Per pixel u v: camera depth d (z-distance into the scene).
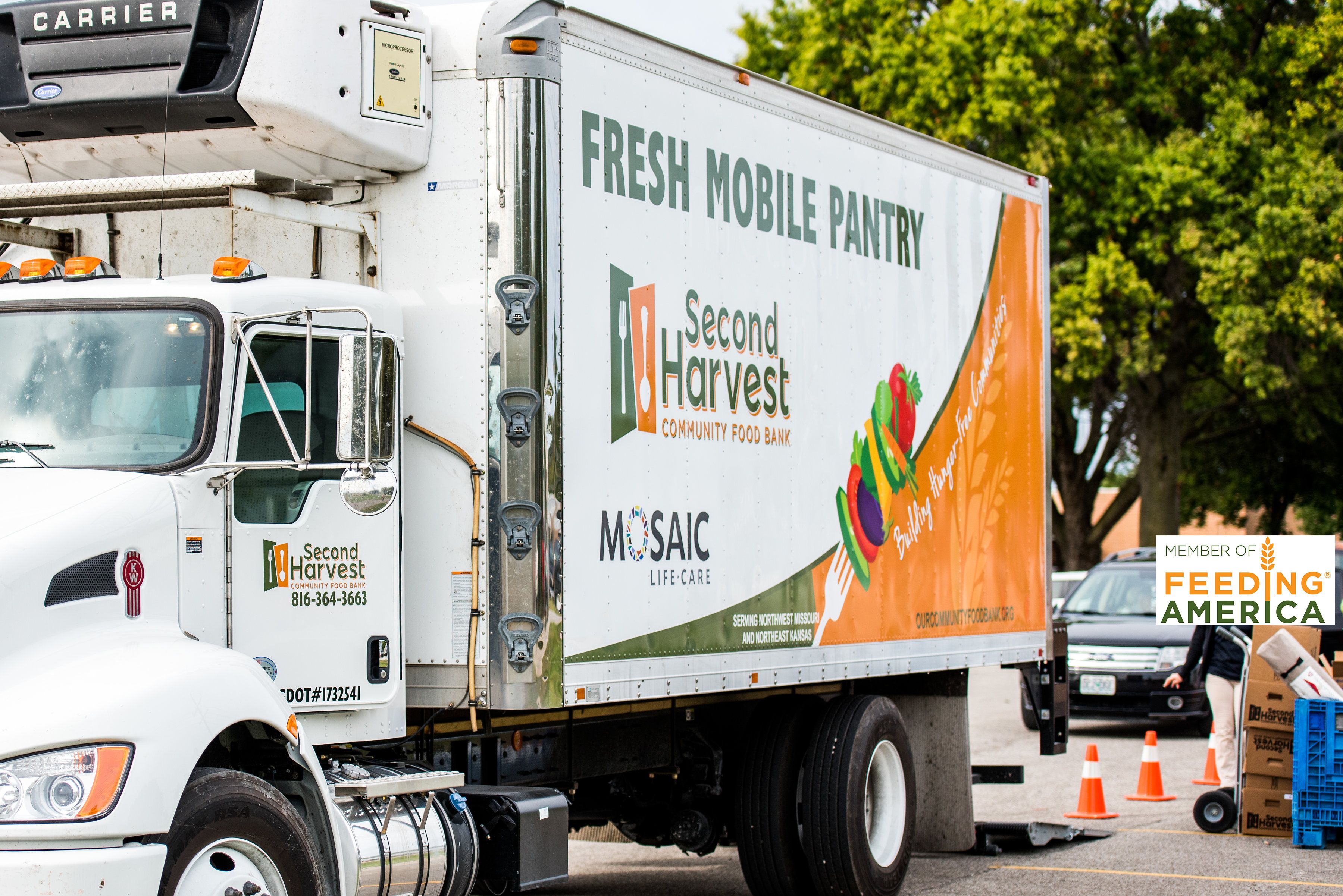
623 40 6.70
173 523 5.26
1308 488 40.31
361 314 5.31
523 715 6.83
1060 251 30.20
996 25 28.86
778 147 7.70
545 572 6.12
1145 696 15.73
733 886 9.15
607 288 6.52
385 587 5.96
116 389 5.50
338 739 5.81
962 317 9.22
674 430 6.88
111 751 4.55
